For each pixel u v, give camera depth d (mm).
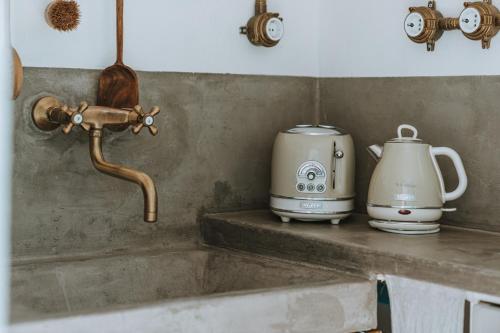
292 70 2539
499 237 2010
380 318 2275
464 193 2160
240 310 1590
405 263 1745
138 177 1874
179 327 1514
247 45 2422
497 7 2096
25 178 2004
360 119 2457
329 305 1731
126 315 1449
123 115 1974
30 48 1988
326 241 1929
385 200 2029
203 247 2285
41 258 2041
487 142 2100
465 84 2148
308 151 2162
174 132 2264
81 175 2094
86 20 2076
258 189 2469
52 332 1369
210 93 2338
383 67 2377
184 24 2275
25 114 1991
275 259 2072
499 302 1559
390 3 2346
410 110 2301
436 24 2166
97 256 2111
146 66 2203
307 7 2572
